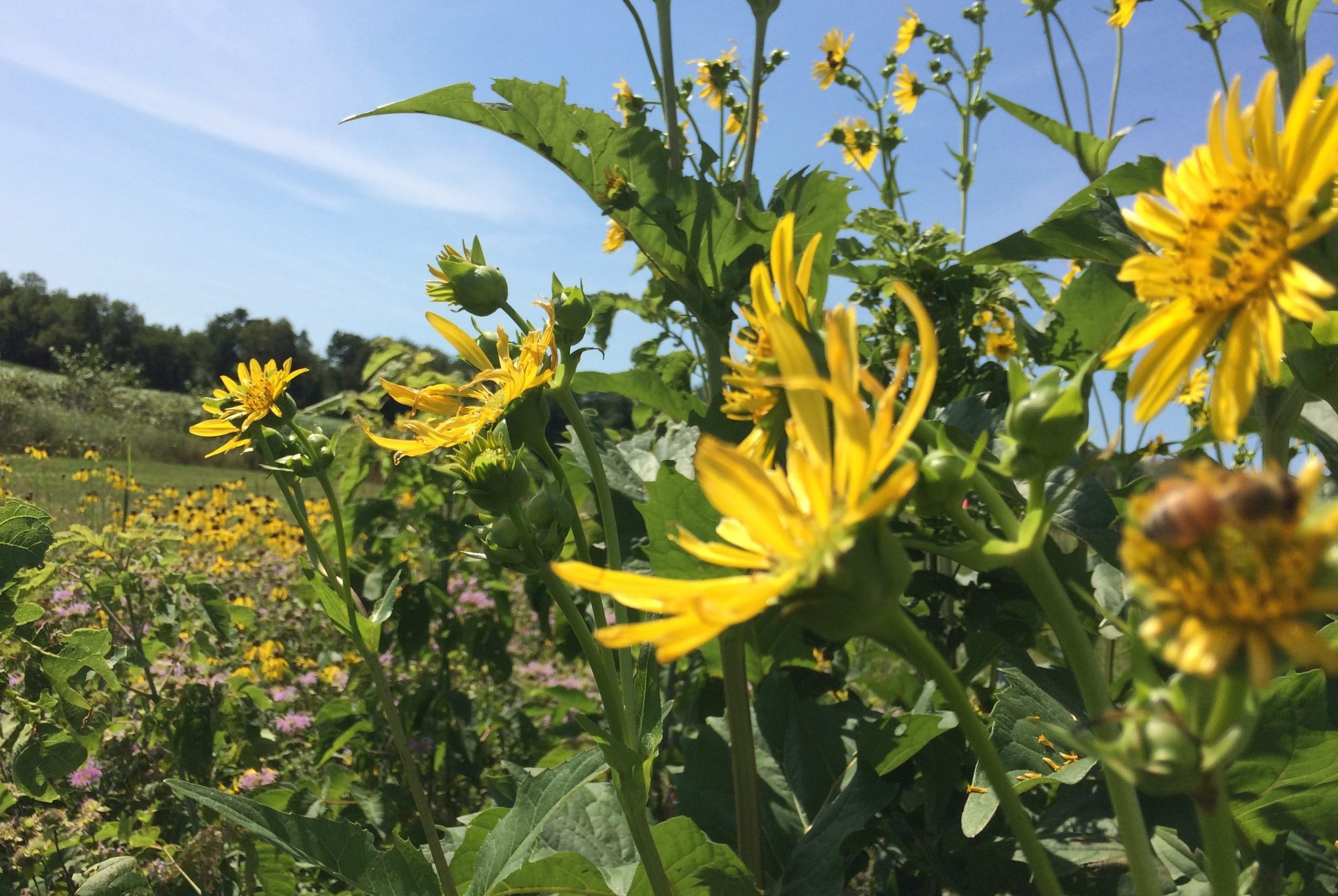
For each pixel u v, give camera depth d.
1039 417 0.16
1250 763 0.27
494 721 0.71
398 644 0.66
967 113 0.73
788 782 0.43
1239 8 0.39
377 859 0.30
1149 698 0.14
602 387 0.51
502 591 0.70
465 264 0.32
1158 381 0.16
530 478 0.29
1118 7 0.55
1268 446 0.37
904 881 0.44
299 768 0.69
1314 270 0.15
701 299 0.47
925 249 0.53
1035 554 0.17
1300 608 0.12
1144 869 0.16
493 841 0.30
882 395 0.14
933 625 0.45
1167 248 0.17
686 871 0.31
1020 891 0.36
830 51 0.79
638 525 0.47
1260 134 0.16
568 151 0.46
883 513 0.15
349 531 0.67
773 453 0.20
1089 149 0.51
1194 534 0.12
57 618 0.63
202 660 0.60
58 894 0.45
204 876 0.46
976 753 0.16
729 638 0.37
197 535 1.30
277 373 0.34
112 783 0.55
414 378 0.67
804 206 0.48
